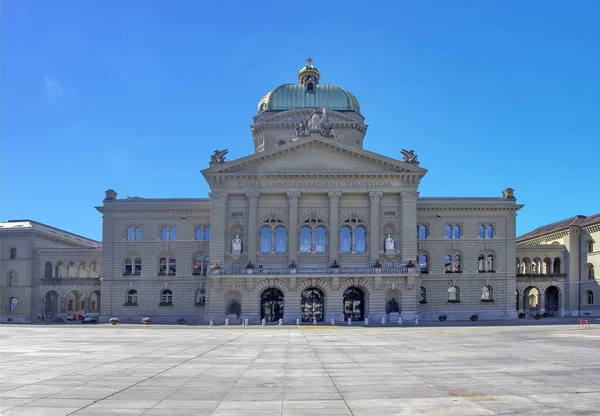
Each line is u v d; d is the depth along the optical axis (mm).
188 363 29531
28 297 102500
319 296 86125
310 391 20625
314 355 33906
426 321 87500
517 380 22781
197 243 95750
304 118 101062
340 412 17031
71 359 31312
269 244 86438
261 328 70062
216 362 30031
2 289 103375
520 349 36688
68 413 16922
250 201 85875
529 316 99125
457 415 16484
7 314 102875
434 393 20016
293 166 86375
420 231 95938
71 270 114188
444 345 40875
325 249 86188
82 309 115000
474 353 34188
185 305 94750
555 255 103438
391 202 86812
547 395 19438
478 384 21875
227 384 22328
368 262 85438
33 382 22750
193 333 58656
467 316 93500
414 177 85750
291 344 42938
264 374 25172
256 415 16688
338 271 82938
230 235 86688
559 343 41500
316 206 86875
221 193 86312
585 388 20812
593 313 97250
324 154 86562
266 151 85688
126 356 33125
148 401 18797
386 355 33562
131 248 96000
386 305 84750
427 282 94312
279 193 86438
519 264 102750
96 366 28047
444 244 95188
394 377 23969
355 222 86688
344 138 100688
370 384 22141
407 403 18266
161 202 96312
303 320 85375
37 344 42344
